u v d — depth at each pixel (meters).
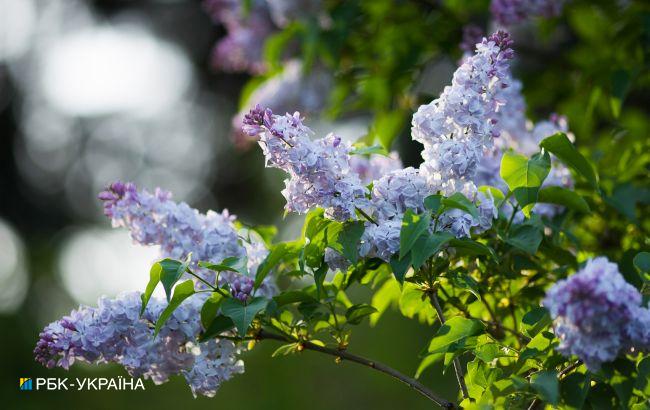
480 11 6.11
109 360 3.34
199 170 20.42
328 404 9.70
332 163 3.11
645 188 4.55
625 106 6.29
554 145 3.24
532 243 3.39
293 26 6.22
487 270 3.66
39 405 9.90
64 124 21.94
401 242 3.02
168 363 3.35
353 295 9.74
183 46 20.53
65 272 15.47
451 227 3.19
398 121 6.13
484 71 3.15
